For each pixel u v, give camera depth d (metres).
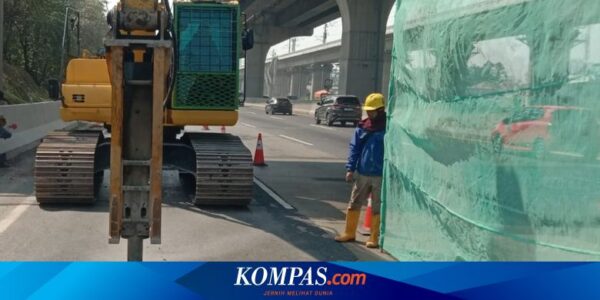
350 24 48.97
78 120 9.96
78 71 10.20
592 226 3.55
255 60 86.00
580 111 3.64
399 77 6.49
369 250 6.95
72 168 8.57
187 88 8.84
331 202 10.09
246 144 20.14
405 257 6.23
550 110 3.91
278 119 40.59
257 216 8.70
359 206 7.29
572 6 3.70
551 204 3.90
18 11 30.61
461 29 5.01
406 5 6.30
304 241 7.33
